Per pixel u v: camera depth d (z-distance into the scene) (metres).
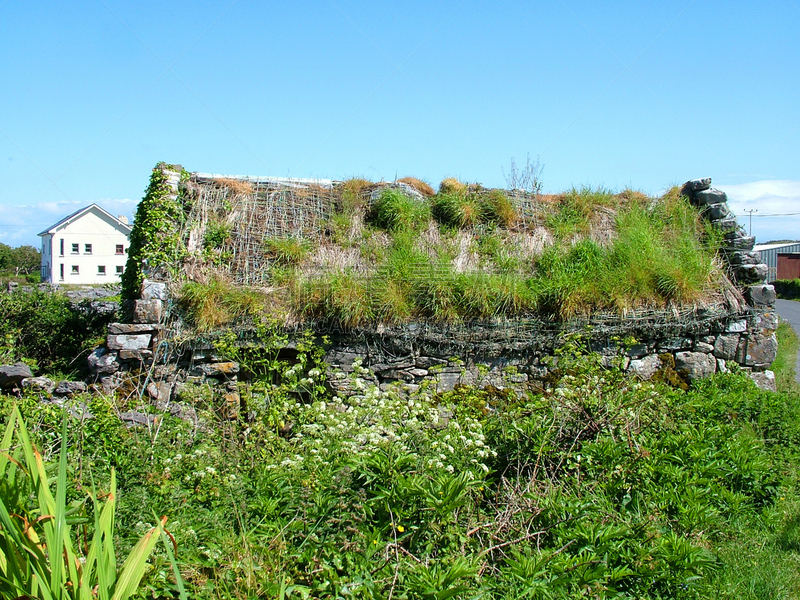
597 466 5.24
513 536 4.27
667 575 4.12
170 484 4.68
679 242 9.41
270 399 6.87
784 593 4.41
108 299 11.86
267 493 4.65
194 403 6.88
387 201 9.27
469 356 8.02
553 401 6.09
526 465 5.23
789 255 46.38
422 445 5.21
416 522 4.09
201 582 3.53
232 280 8.05
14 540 2.72
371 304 7.73
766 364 8.90
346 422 5.49
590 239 9.30
